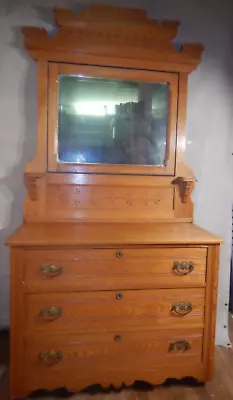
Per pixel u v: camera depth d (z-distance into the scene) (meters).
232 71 2.01
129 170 1.90
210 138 2.03
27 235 1.51
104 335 1.50
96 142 1.89
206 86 1.99
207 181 2.05
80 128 1.86
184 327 1.57
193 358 1.59
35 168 1.80
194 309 1.57
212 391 1.60
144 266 1.52
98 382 1.51
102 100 1.88
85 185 1.85
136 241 1.48
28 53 1.77
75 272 1.46
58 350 1.47
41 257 1.43
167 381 1.66
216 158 2.04
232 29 1.98
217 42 1.98
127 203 1.90
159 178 1.93
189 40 1.95
